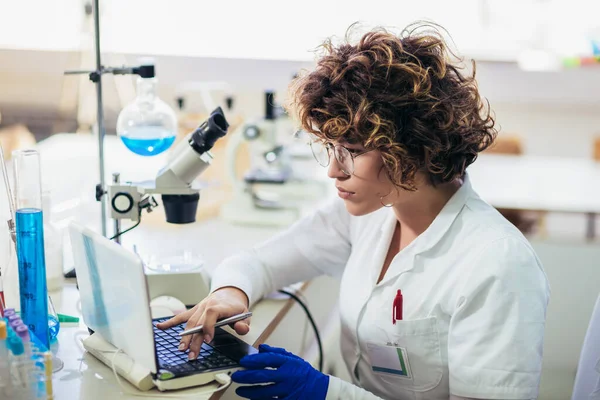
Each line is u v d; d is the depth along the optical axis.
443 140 1.40
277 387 1.35
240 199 2.51
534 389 1.37
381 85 1.35
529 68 4.31
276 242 1.82
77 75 2.01
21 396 1.17
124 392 1.27
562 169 3.88
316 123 1.41
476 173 3.64
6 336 1.15
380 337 1.56
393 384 1.60
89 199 2.09
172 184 1.68
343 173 1.43
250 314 1.45
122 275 1.24
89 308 1.45
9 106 2.07
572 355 2.29
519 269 1.40
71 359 1.40
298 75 1.51
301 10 3.27
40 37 2.00
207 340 1.39
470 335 1.39
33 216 1.33
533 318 1.37
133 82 2.10
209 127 1.64
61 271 1.79
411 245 1.53
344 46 1.45
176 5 3.13
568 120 4.39
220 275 1.69
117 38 3.00
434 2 4.21
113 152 2.63
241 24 3.21
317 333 1.95
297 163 3.11
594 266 2.30
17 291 1.51
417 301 1.51
